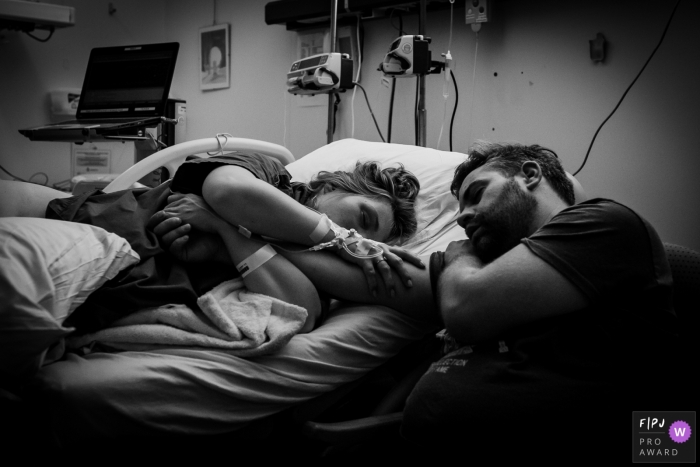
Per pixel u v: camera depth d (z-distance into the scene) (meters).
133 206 1.37
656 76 2.41
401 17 3.20
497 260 1.10
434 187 1.90
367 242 1.34
